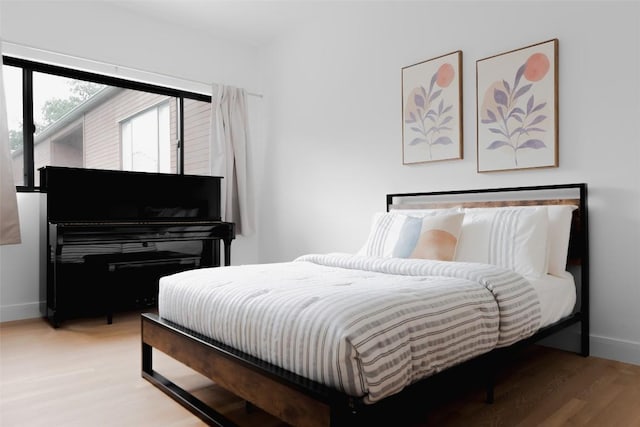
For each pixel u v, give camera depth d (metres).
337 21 3.92
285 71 4.44
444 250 2.48
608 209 2.46
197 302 1.90
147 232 3.42
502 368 2.31
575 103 2.57
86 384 2.09
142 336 2.21
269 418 1.74
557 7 2.63
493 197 2.94
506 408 1.80
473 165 3.02
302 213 4.27
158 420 1.73
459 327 1.58
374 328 1.32
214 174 4.32
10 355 2.52
